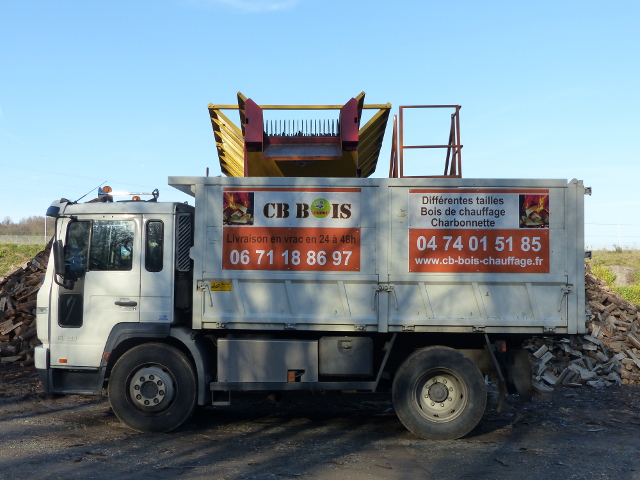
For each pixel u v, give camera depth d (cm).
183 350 687
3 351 1090
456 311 661
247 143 854
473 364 655
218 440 643
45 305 683
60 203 701
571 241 661
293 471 538
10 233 6309
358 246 666
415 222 666
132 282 678
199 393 664
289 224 670
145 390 666
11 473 522
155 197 734
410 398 655
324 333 684
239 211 671
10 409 785
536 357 1032
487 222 664
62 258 667
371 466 556
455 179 666
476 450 616
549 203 664
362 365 670
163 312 673
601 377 989
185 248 693
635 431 704
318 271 666
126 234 686
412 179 666
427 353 657
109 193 730
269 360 668
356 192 669
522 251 662
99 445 616
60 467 541
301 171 895
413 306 662
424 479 522
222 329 675
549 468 557
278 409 809
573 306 657
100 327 677
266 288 669
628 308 1201
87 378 679
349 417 766
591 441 655
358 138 862
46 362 675
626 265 4391
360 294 664
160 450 600
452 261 663
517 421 749
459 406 659
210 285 668
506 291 661
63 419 731
